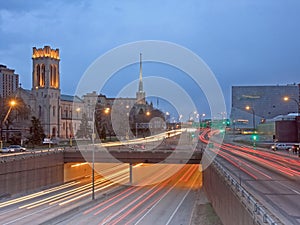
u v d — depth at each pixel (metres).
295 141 117.69
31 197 60.38
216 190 38.72
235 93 187.38
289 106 185.50
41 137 117.00
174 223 44.19
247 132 165.12
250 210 18.45
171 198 60.41
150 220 46.31
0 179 56.06
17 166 60.38
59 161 74.81
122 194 65.38
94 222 45.53
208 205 46.50
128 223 45.03
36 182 66.19
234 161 63.53
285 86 186.38
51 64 185.88
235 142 133.62
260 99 186.62
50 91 181.62
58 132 181.00
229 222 26.88
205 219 38.44
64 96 196.00
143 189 70.00
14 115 132.62
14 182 59.62
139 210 52.19
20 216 48.38
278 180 39.78
